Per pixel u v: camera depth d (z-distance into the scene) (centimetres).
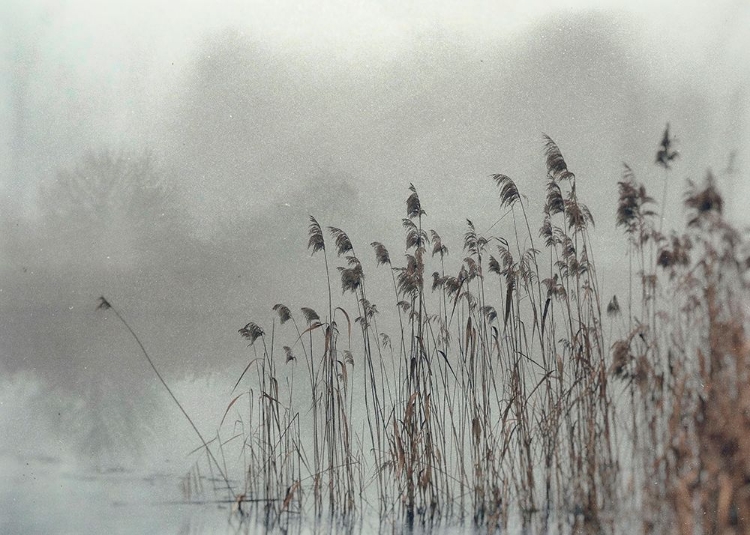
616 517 398
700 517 366
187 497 490
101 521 441
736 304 384
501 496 456
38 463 586
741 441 360
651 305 411
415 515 455
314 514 462
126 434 669
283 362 983
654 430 397
